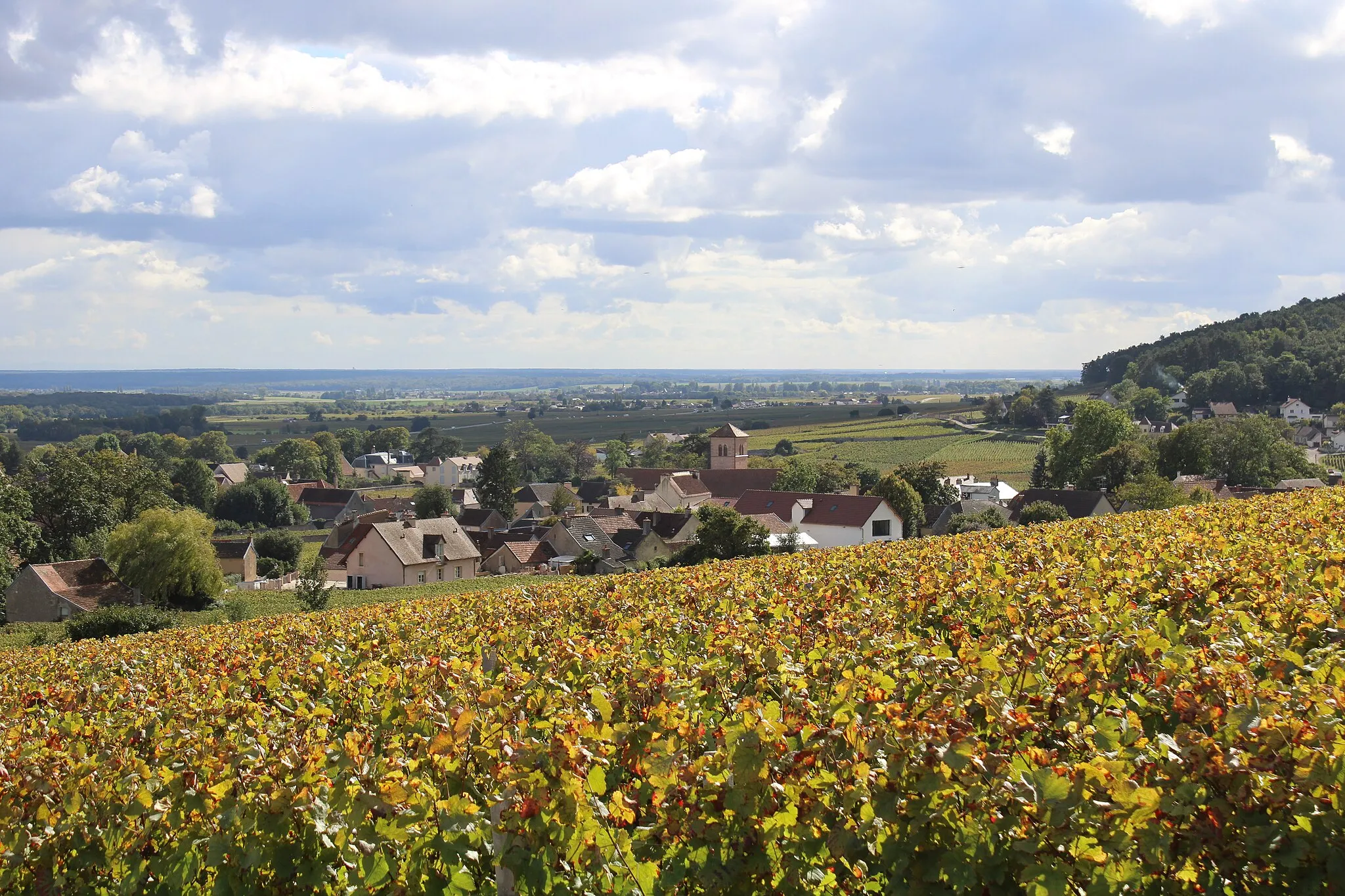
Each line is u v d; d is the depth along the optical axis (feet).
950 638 45.98
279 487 443.32
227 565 299.58
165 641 89.66
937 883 22.52
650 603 64.34
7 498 249.14
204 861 27.61
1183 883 21.53
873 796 23.35
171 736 40.29
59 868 28.63
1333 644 32.81
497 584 206.39
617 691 36.40
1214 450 339.98
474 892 25.90
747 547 200.03
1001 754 23.40
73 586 213.05
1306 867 20.39
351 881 25.88
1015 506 294.05
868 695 28.32
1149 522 85.20
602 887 24.06
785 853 23.95
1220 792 21.81
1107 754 23.76
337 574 263.49
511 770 25.90
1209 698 26.18
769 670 35.58
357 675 48.52
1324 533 59.06
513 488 415.64
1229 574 45.70
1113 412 340.18
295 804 26.16
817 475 375.45
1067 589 45.62
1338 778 20.44
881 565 69.67
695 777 25.27
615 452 631.15
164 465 603.26
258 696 52.65
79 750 39.17
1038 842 21.09
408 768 28.94
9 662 93.20
